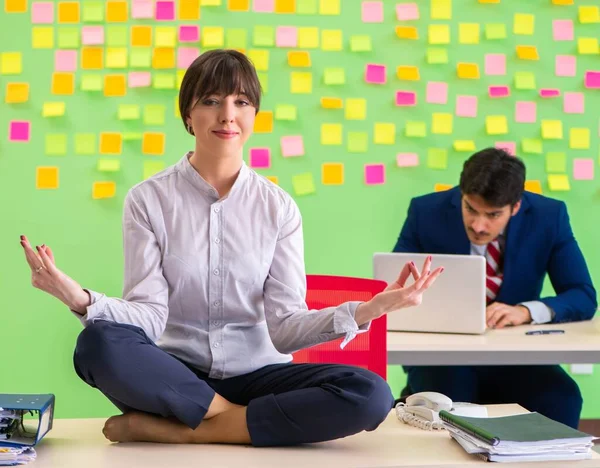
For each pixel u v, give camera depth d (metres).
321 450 1.85
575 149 3.99
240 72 2.02
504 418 1.90
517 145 3.97
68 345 3.88
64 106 3.83
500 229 3.02
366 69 3.91
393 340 2.65
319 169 3.91
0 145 3.82
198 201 2.08
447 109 3.94
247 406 1.88
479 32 3.95
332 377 1.92
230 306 2.06
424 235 3.21
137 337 1.87
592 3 3.98
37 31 3.81
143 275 2.03
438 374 3.00
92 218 3.85
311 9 3.88
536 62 3.97
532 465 1.74
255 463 1.74
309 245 3.92
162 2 3.82
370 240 3.95
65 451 1.82
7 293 3.85
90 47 3.82
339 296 2.54
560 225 3.13
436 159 3.94
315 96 3.89
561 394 2.95
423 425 2.04
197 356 2.06
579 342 2.64
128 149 3.85
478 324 2.75
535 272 3.12
